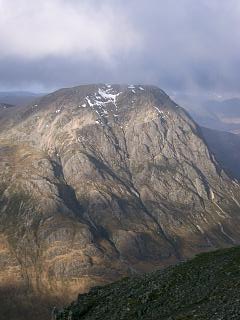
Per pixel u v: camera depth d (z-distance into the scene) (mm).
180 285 63500
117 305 65938
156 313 57531
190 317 50188
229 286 56219
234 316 46062
